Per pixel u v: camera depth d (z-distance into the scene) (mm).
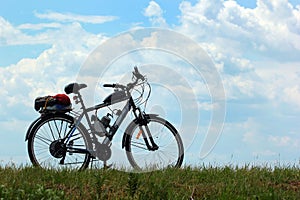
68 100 9344
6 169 8555
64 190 7324
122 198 6871
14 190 6836
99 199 6977
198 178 8344
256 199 7266
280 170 9062
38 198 6535
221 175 8594
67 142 9320
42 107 9352
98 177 7371
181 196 7191
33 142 9242
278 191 7691
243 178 8352
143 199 6918
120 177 8023
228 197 7219
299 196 7531
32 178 7801
